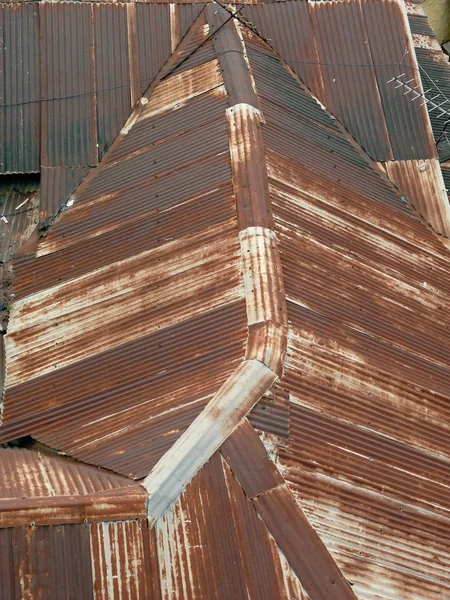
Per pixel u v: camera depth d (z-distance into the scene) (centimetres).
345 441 911
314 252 1074
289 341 931
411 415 996
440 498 948
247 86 1227
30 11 1359
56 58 1337
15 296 1126
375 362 1009
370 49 1401
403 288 1151
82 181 1251
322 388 931
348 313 1038
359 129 1345
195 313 980
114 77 1329
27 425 969
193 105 1247
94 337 1024
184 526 812
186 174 1151
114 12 1371
